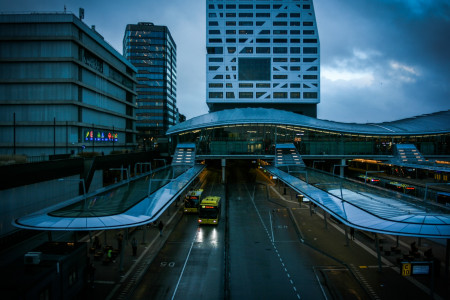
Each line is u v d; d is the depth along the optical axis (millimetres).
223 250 27812
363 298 19047
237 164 125562
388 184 57812
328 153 77125
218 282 21312
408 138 78312
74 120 52219
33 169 33188
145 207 26781
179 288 20391
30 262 15336
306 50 118812
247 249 28141
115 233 32500
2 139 50344
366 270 23250
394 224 21750
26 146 50156
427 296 19312
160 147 93000
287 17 119125
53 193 37375
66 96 50406
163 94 152125
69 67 50344
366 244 29250
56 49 50156
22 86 50219
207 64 118125
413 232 20594
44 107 50500
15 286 13203
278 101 117875
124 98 78688
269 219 39438
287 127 76312
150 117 150750
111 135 69688
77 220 21641
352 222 23656
